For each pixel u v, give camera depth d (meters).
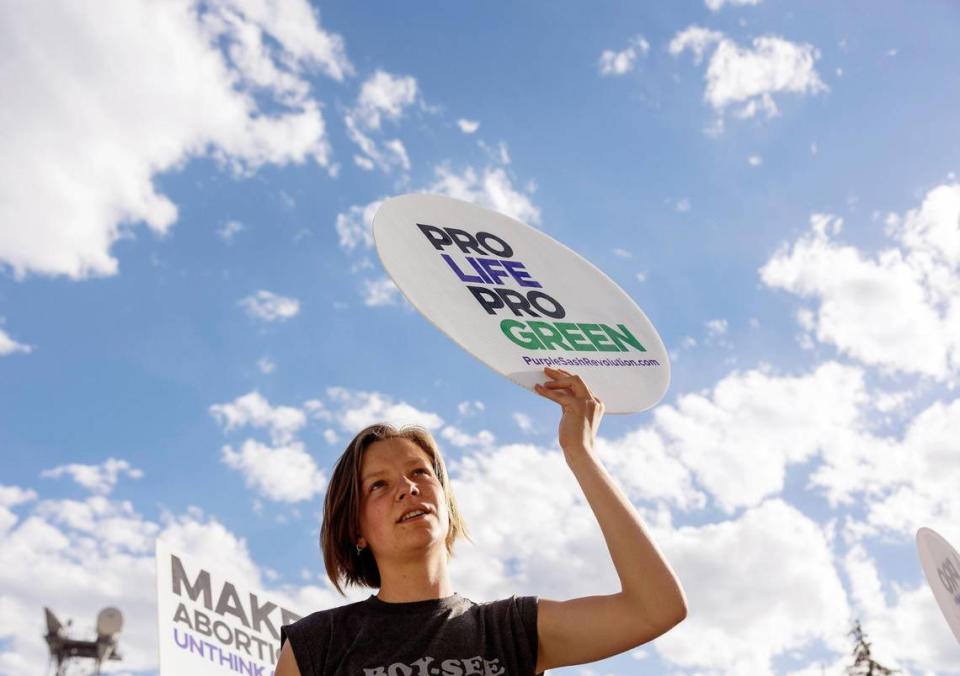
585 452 3.03
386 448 3.31
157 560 5.91
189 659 5.72
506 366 3.41
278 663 2.94
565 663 2.85
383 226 3.62
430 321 3.42
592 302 3.80
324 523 3.33
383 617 2.91
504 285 3.69
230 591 6.14
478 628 2.87
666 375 3.69
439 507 3.16
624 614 2.68
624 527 2.77
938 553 5.57
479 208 3.92
